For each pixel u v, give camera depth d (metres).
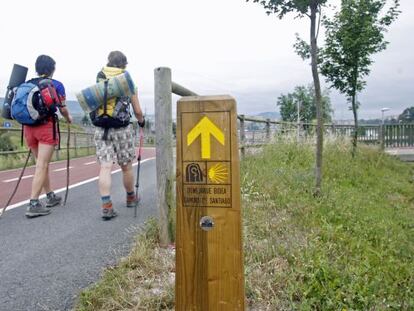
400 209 7.22
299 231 4.28
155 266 3.06
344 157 11.84
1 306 2.60
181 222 1.88
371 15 11.19
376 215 6.15
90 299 2.58
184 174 1.86
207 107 1.82
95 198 6.03
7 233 4.15
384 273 3.46
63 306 2.62
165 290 2.70
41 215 4.88
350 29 11.30
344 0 11.27
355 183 9.30
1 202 5.93
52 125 4.87
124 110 4.52
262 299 2.72
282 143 11.01
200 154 1.84
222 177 1.83
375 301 2.77
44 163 4.88
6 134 13.96
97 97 4.34
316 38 6.67
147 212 4.93
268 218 4.57
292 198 5.65
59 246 3.70
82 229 4.24
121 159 4.74
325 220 4.80
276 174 7.37
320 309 2.68
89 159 15.38
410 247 4.68
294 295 2.80
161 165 3.44
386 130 19.00
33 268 3.20
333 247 3.90
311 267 3.11
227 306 1.87
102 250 3.57
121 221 4.52
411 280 3.39
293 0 6.27
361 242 4.34
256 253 3.39
